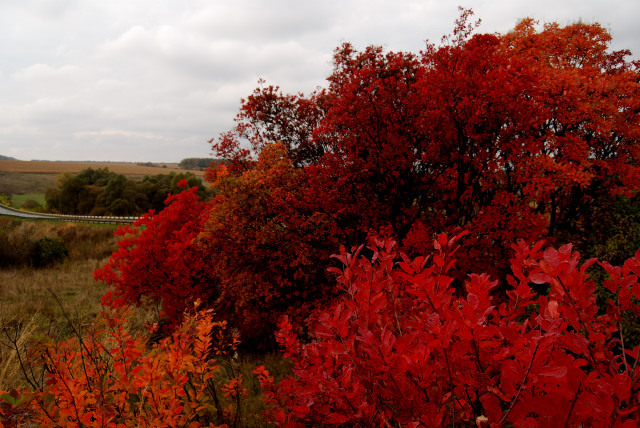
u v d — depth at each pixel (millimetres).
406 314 2158
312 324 3945
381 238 6867
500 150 7039
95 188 63875
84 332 4000
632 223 7078
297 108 10438
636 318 4801
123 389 2717
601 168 7594
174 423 2619
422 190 7863
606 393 1043
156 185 61844
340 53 8672
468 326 1280
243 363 6793
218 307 8734
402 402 1470
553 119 7730
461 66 6496
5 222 26938
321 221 7547
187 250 9078
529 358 1146
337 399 1683
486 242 7035
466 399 1620
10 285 12344
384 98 7098
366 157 7695
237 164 10555
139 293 8953
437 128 6961
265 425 4242
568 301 1280
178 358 2926
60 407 2336
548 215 9023
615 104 7492
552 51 8648
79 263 17375
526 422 1127
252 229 7945
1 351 5598
